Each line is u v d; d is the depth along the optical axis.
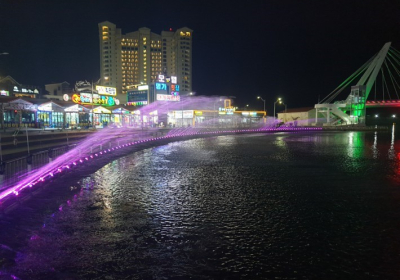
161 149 34.41
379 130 85.44
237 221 10.17
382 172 19.38
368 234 9.09
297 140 48.62
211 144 41.12
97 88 60.66
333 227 9.63
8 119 37.00
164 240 8.62
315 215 10.80
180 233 9.14
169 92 85.00
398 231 9.30
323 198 13.05
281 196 13.38
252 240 8.64
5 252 7.84
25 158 14.03
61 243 8.40
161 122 69.88
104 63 166.00
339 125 89.31
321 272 6.95
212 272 6.95
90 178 17.34
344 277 6.76
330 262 7.40
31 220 10.25
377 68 97.94
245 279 6.68
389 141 46.12
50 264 7.25
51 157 17.30
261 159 25.67
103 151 27.59
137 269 7.05
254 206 11.88
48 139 25.03
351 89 96.44
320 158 26.33
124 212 11.12
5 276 6.71
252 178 17.44
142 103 85.25
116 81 166.75
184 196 13.38
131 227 9.61
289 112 113.31
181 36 166.00
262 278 6.71
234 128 74.19
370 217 10.58
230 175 18.34
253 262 7.39
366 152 31.05
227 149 34.28
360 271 7.00
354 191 14.30
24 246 8.21
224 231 9.30
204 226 9.71
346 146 37.97
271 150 33.19
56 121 43.47
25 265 7.19
